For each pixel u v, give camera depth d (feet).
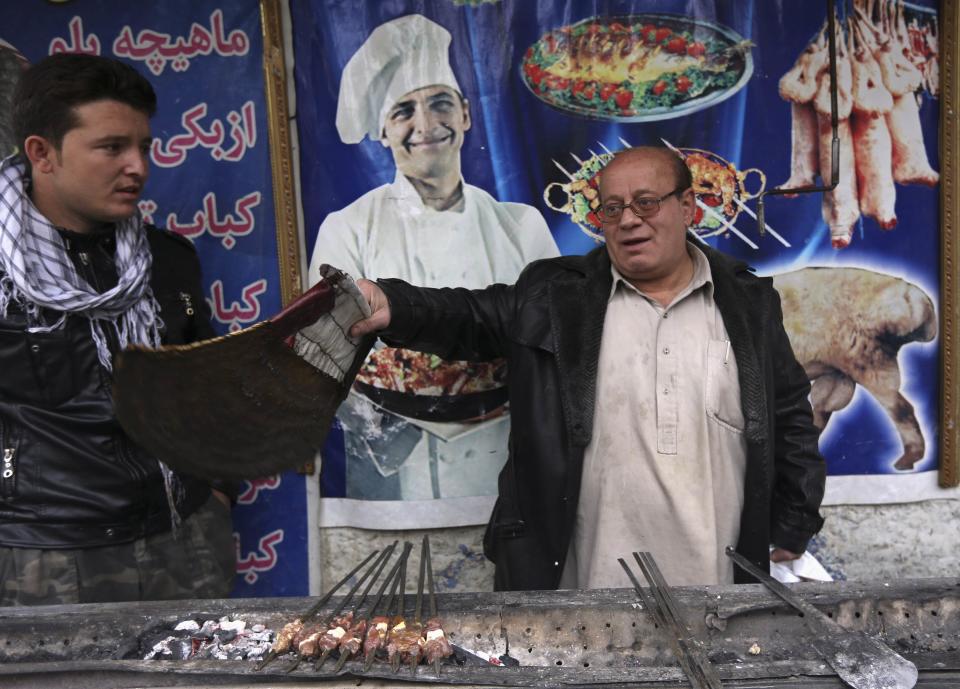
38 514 6.11
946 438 8.39
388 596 5.53
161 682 4.54
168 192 8.29
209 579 6.88
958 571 8.63
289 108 8.16
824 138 8.16
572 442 6.47
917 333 8.38
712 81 8.11
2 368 6.01
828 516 8.57
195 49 8.18
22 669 4.56
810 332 8.36
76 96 5.77
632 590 5.39
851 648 4.60
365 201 8.21
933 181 8.23
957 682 4.46
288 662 4.66
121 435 6.32
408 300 6.61
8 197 6.02
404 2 8.04
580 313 6.68
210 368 5.33
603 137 8.17
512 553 6.80
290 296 8.25
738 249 8.27
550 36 8.07
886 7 8.04
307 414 6.10
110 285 6.37
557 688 4.38
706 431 6.42
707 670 4.43
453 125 8.14
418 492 8.40
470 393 8.32
